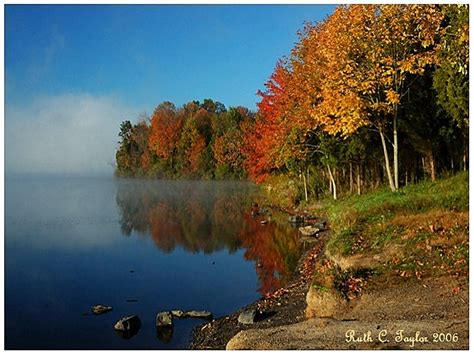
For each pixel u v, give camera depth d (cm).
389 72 1736
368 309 911
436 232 1215
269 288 1318
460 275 978
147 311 1131
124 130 9169
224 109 9394
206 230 2323
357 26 1784
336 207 2327
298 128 2545
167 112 8081
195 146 7475
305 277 1351
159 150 8031
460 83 1595
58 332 995
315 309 974
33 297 1242
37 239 2083
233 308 1152
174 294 1270
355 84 1762
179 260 1678
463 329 732
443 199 1485
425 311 848
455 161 2267
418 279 995
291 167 2905
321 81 2141
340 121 1805
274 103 2853
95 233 2255
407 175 2520
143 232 2278
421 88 2045
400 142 2312
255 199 3947
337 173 2950
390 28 1778
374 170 2828
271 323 1001
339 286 993
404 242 1201
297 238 2017
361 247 1252
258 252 1792
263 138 3114
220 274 1480
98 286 1348
